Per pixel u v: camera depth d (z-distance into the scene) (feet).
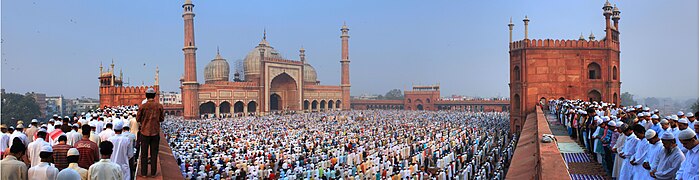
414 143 66.08
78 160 15.61
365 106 214.07
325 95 181.57
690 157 12.26
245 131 81.46
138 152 23.93
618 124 20.02
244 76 172.14
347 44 189.98
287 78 166.71
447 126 95.76
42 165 13.96
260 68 151.64
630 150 17.26
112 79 96.89
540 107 69.41
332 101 188.34
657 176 14.29
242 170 44.01
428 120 115.85
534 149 28.66
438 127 92.84
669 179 14.05
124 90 96.78
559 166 16.71
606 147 21.50
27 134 24.20
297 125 98.89
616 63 83.56
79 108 256.11
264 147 57.26
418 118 123.13
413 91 199.82
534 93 80.23
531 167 23.20
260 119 118.32
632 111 28.53
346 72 190.08
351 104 216.95
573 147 28.86
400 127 94.32
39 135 17.83
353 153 56.13
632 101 149.07
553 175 15.23
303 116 136.26
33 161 17.15
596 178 20.39
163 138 36.11
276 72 157.17
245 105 147.23
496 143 76.59
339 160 53.26
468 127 91.97
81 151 16.46
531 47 80.38
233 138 66.85
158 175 18.16
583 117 29.09
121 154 17.52
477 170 50.01
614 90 81.71
